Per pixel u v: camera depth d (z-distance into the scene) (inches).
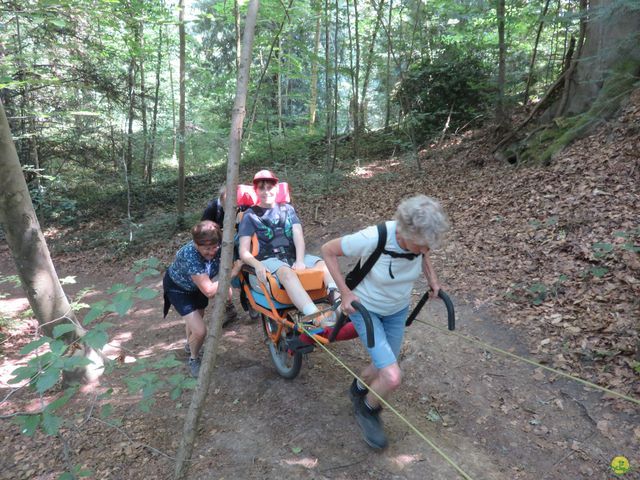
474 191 305.7
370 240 91.9
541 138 320.2
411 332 168.2
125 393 148.6
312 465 107.3
